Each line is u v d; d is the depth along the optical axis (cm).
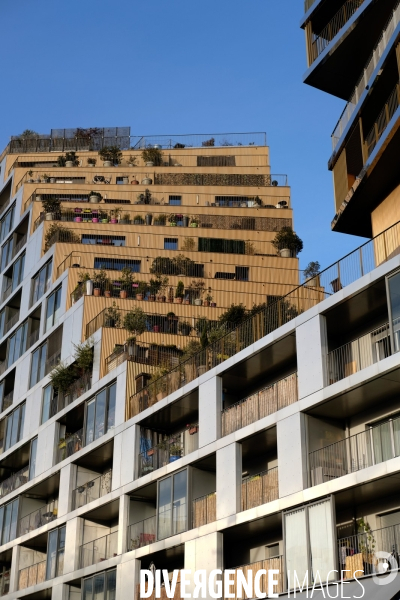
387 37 3147
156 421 3891
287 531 2881
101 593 3781
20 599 4509
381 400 2878
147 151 7012
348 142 3488
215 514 3294
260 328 3625
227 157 7031
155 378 4028
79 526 4147
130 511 3809
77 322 4800
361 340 3030
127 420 3984
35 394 5056
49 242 5681
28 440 4938
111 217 6109
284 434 3005
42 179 6750
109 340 4481
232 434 3284
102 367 4403
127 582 3619
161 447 3766
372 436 2836
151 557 3603
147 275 5344
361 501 2823
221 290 5484
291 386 3134
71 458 4356
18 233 6300
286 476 2941
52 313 5172
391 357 2675
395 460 2559
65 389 4659
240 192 6575
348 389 2798
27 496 4850
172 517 3484
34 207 6056
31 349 5288
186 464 3484
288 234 6006
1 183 7125
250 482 3177
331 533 2711
